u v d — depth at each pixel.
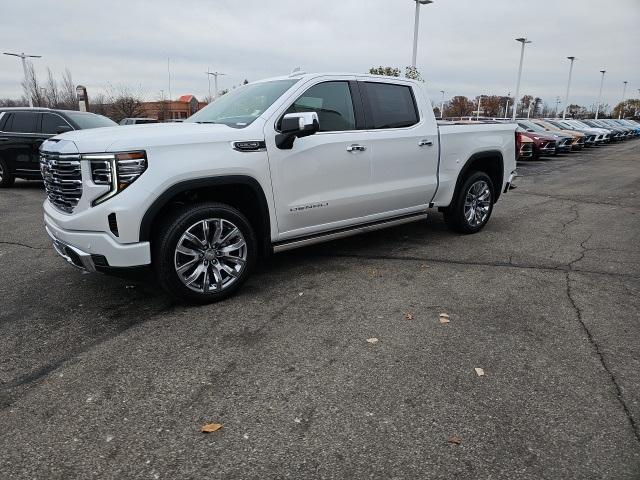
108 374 3.03
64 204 3.77
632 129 37.34
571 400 2.76
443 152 5.77
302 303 4.12
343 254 5.55
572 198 9.82
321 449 2.37
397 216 5.55
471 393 2.82
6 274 4.96
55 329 3.67
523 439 2.43
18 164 10.98
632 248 5.87
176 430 2.50
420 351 3.30
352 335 3.54
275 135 4.24
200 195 4.16
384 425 2.54
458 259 5.37
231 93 5.24
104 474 2.21
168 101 46.19
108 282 4.68
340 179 4.77
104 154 3.47
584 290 4.43
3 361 3.20
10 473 2.21
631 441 2.42
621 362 3.17
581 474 2.20
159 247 3.74
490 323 3.74
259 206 4.23
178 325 3.71
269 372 3.04
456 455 2.32
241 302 4.14
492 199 6.68
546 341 3.46
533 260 5.35
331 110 4.75
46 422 2.57
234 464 2.27
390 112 5.26
